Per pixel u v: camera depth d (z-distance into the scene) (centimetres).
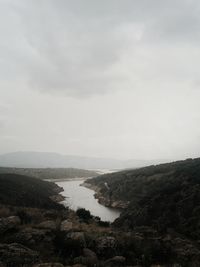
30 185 9269
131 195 8225
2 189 6041
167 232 3475
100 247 2350
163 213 4591
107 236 2544
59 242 2359
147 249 2356
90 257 2134
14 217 2794
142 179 8900
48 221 2959
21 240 2334
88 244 2392
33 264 1866
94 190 13038
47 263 1834
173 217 4325
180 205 4491
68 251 2233
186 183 5400
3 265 1783
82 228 2869
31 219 3166
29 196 6450
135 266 2048
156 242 2473
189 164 8162
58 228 2734
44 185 11306
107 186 11662
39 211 3750
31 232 2488
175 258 2270
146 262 2152
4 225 2578
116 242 2431
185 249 2419
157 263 2173
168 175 7288
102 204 8838
